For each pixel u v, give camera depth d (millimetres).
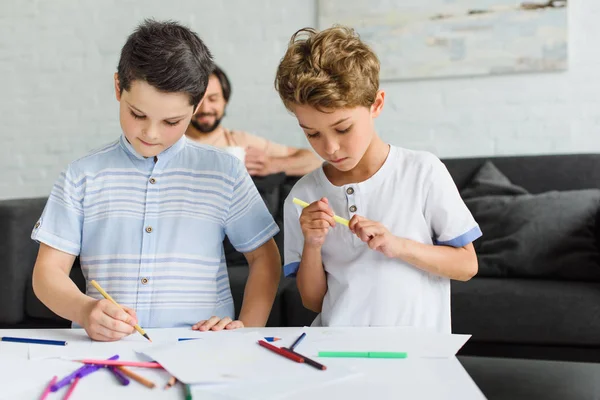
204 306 1128
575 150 2475
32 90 2938
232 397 622
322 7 2648
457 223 1077
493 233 2059
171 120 979
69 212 1098
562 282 1877
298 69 965
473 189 2246
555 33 2445
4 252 2123
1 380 708
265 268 1169
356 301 1078
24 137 2957
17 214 2139
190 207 1139
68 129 2922
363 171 1123
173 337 894
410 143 2605
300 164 2637
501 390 1603
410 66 2576
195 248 1128
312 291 1114
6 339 880
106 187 1121
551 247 1948
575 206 2000
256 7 2732
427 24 2551
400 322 1061
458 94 2559
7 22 2939
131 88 952
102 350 822
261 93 2740
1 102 2967
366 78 968
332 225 1009
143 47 945
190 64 959
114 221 1114
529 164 2287
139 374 714
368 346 798
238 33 2750
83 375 709
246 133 2682
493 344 1771
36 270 1065
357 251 1101
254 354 761
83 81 2896
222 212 1160
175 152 1151
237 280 1954
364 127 979
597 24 2432
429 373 689
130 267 1104
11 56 2945
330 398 616
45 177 2951
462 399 608
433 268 1040
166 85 933
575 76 2461
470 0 2508
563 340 1721
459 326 1777
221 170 1167
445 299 1095
